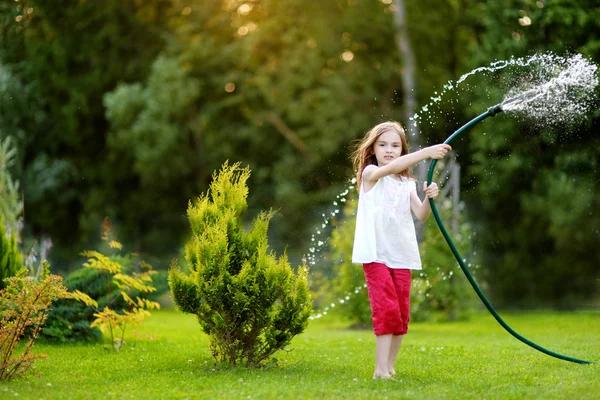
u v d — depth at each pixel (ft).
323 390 15.38
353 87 76.64
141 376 17.70
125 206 78.28
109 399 14.82
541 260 70.23
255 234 18.89
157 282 27.91
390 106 76.07
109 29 75.66
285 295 18.63
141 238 76.89
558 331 31.89
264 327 18.71
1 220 25.46
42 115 73.10
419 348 24.12
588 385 15.98
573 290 66.49
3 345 16.98
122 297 26.02
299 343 26.14
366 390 15.46
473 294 40.96
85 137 78.23
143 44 78.54
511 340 27.14
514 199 67.46
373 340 27.53
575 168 45.73
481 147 46.14
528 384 16.57
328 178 72.38
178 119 73.41
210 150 74.84
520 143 45.42
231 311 18.28
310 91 75.51
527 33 46.91
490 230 70.18
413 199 18.22
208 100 76.95
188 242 19.10
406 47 67.92
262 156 76.64
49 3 71.97
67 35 74.90
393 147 18.30
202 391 15.55
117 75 76.59
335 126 72.08
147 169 71.26
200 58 74.95
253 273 18.30
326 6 79.05
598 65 38.73
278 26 77.71
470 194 57.77
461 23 76.38
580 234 63.82
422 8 76.64
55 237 76.02
